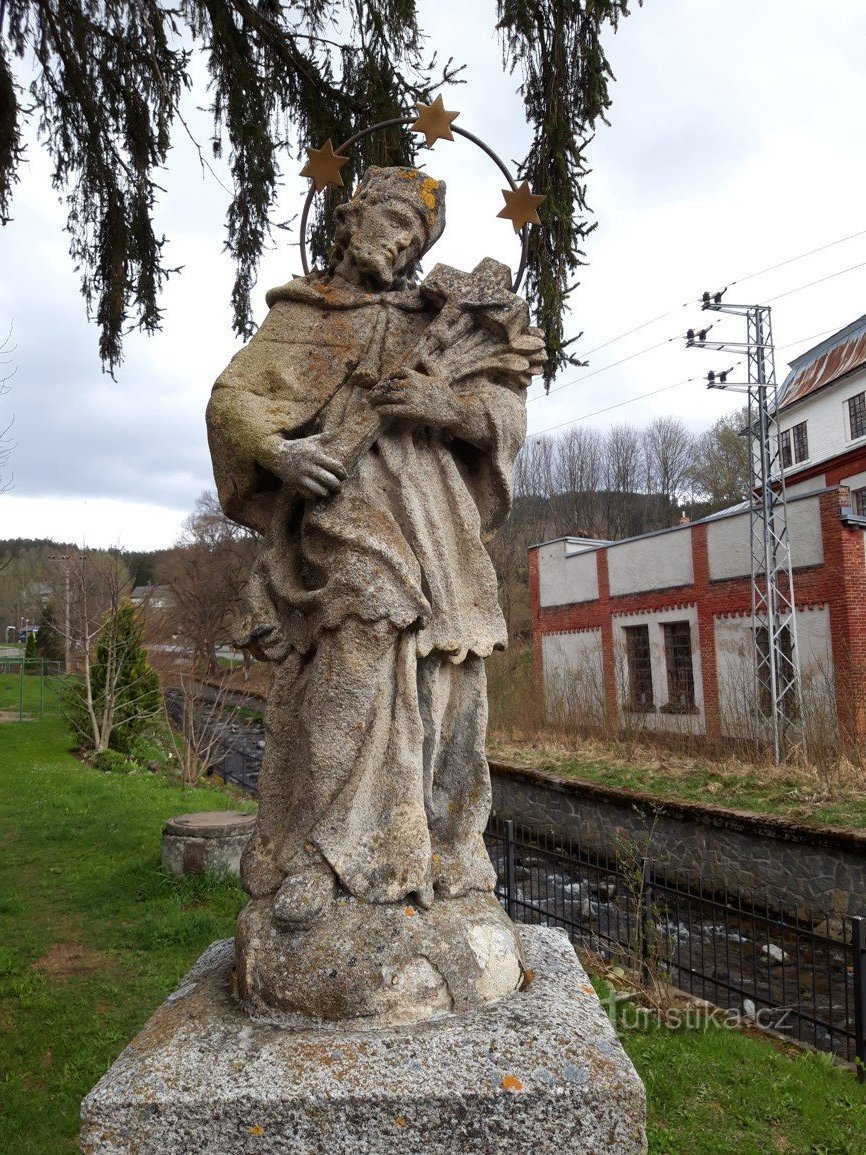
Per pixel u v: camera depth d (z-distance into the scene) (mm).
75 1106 4238
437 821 2385
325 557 2248
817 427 30250
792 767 13109
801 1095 4852
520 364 2480
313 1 5297
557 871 10695
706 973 8031
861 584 15609
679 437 49188
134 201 5992
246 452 2311
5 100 5418
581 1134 1660
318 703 2133
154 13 5207
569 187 5246
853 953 5738
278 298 2617
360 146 5477
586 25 5059
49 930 6949
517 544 43594
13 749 18219
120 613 17875
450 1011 1950
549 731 17922
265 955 1986
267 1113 1647
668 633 20234
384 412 2307
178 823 8211
